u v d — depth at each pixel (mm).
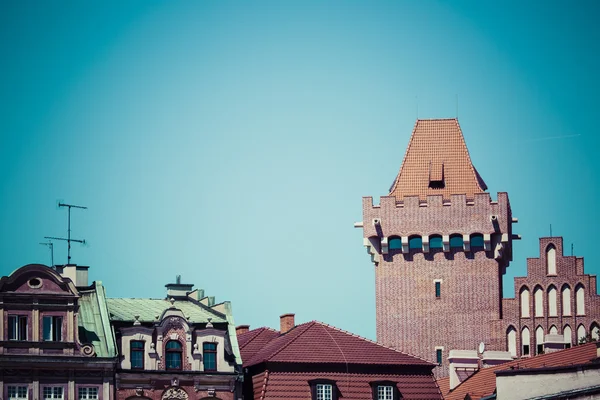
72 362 184625
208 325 191625
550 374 175000
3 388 182375
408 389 196625
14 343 183250
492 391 194625
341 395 194500
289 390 193375
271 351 198125
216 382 190375
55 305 185250
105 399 185625
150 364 188750
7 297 183750
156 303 199500
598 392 167750
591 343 194625
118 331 188750
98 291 192750
